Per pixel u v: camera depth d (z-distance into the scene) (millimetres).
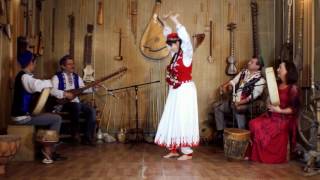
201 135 6578
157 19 6621
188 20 6645
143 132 6570
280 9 6363
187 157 4770
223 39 6645
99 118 6418
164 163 4496
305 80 5145
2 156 3703
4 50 4902
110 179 3656
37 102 4375
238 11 6633
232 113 5789
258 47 6535
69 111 5820
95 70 6613
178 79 4727
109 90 6605
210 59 6617
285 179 3748
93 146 5762
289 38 5797
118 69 6621
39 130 4375
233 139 4609
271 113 4777
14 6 5250
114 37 6625
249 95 5598
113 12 6641
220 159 4816
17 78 4469
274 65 6531
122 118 6621
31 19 5938
